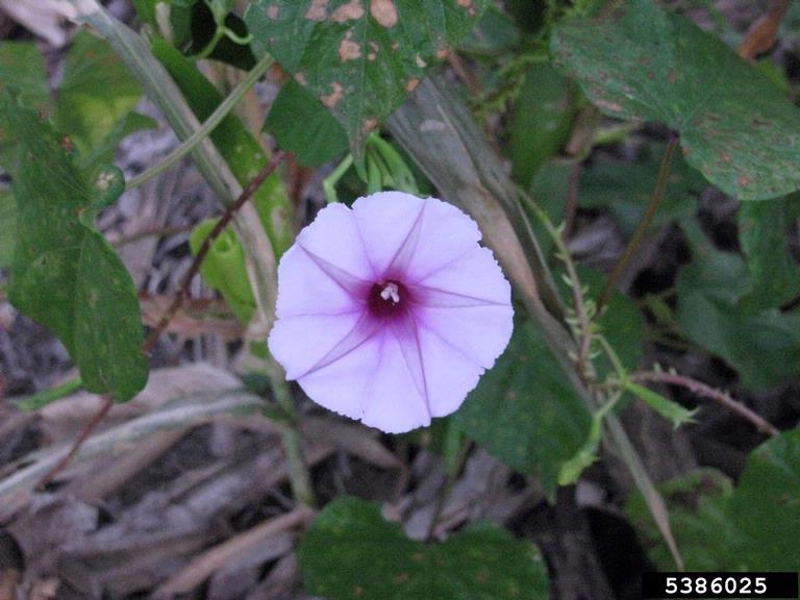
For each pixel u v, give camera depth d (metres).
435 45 0.22
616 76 0.26
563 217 0.38
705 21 0.50
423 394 0.25
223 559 0.38
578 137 0.34
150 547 0.39
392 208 0.23
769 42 0.37
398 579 0.33
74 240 0.25
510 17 0.33
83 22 0.26
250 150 0.29
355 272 0.24
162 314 0.36
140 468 0.40
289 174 0.37
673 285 0.47
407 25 0.21
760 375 0.39
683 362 0.45
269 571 0.39
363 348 0.25
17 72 0.35
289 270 0.23
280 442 0.41
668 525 0.32
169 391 0.39
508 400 0.34
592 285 0.37
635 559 0.41
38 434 0.42
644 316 0.46
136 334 0.25
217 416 0.37
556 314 0.30
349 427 0.41
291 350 0.24
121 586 0.39
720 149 0.26
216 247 0.32
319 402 0.25
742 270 0.40
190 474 0.41
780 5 0.36
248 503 0.41
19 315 0.44
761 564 0.33
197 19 0.28
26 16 0.49
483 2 0.22
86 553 0.39
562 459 0.34
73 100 0.36
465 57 0.39
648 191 0.42
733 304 0.40
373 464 0.42
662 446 0.40
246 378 0.40
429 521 0.40
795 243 0.46
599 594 0.40
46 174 0.24
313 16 0.21
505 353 0.34
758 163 0.25
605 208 0.47
